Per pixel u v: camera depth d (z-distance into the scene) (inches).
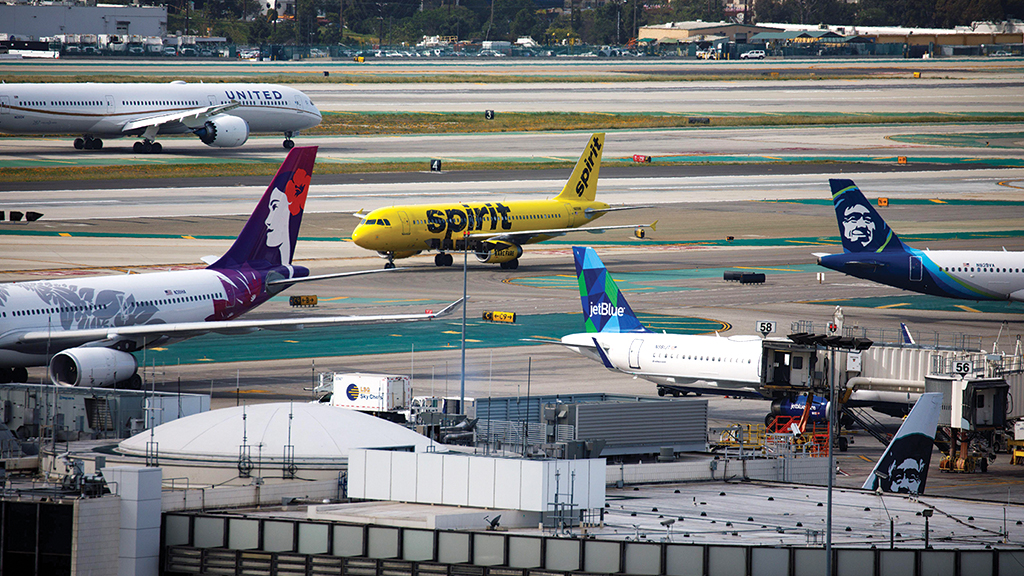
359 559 6067.9
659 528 6742.1
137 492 6166.3
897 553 6171.3
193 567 6245.1
